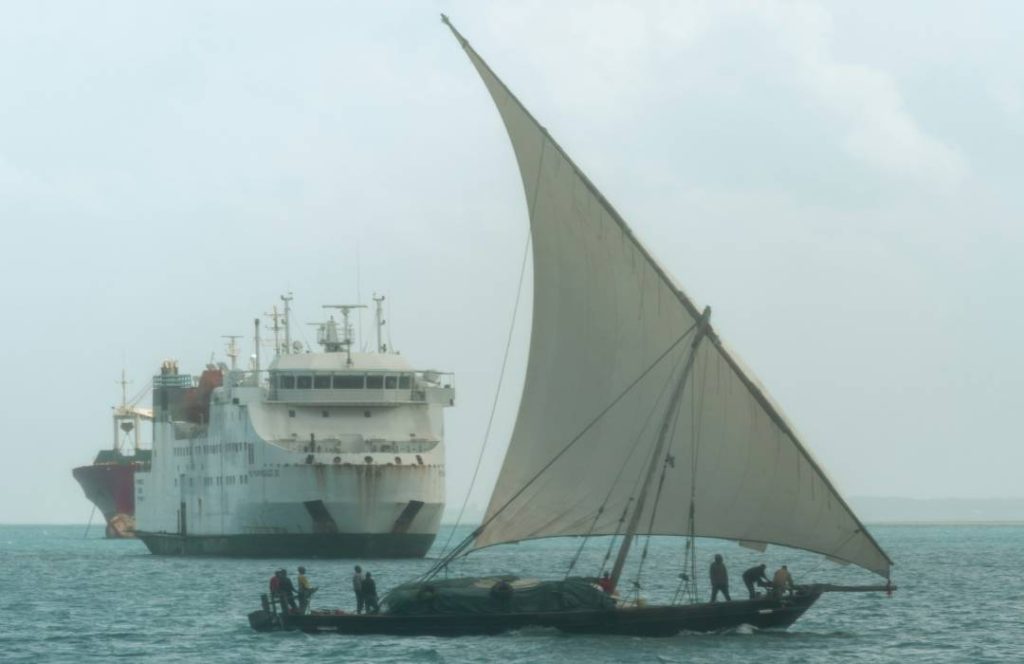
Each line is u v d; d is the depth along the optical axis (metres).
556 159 170.38
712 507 167.12
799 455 162.50
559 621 173.38
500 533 175.25
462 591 177.25
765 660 159.88
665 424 166.50
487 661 159.75
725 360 164.25
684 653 162.25
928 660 172.38
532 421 174.12
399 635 180.88
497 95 171.50
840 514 162.38
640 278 168.00
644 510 169.88
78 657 185.12
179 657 180.50
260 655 174.12
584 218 170.00
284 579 196.00
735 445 165.00
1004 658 175.62
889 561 162.50
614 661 156.38
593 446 171.50
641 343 169.12
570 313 171.88
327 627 186.62
